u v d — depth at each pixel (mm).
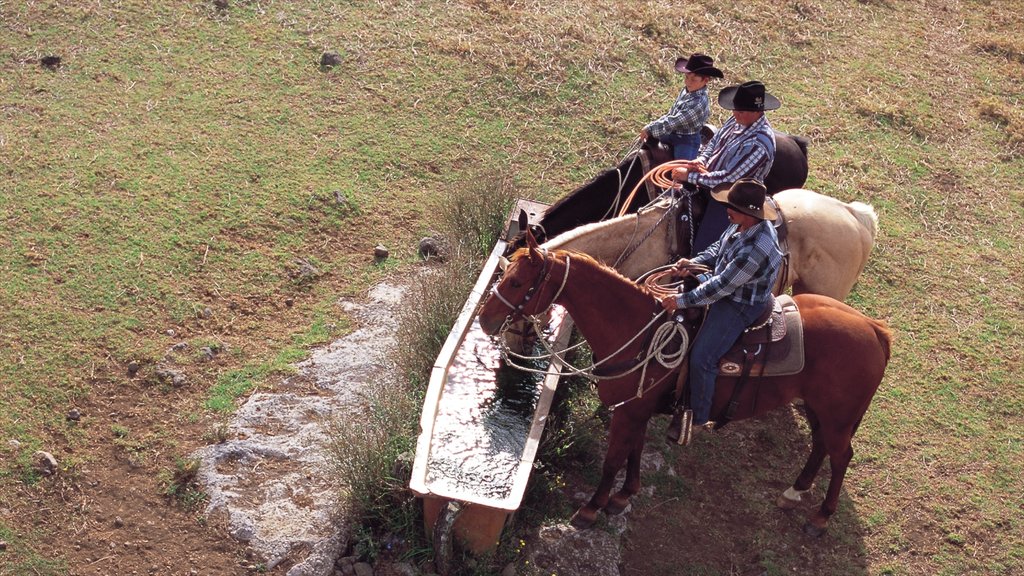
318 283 8289
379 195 9422
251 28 11594
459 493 5430
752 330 5641
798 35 13109
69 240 8188
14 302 7477
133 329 7438
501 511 5453
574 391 7137
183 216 8664
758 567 6160
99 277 7859
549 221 7293
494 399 6602
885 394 7676
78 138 9484
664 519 6410
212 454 6461
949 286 9062
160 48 11023
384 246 8812
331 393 7105
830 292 7133
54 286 7691
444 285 7531
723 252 5480
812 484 6797
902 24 13906
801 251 6996
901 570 6234
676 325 5578
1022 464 7117
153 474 6348
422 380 6930
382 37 11688
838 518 6547
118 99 10141
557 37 12094
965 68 12953
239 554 5879
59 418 6625
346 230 8930
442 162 9984
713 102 11461
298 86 10766
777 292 6922
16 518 5965
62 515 6039
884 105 11734
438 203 9234
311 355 7473
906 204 10227
